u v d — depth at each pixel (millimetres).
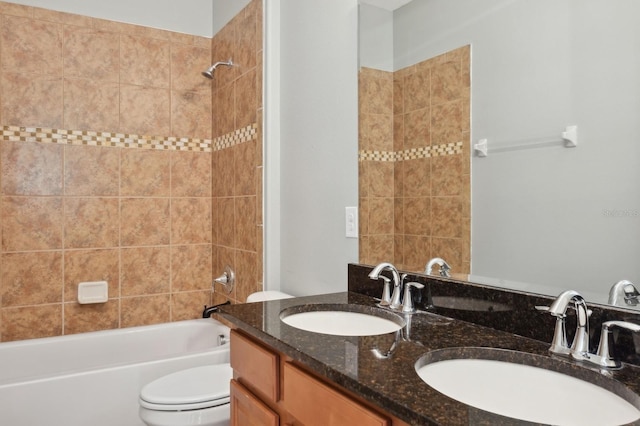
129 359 2600
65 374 1995
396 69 1667
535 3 1211
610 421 828
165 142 2996
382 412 865
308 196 2178
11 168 2598
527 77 1234
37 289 2668
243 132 2662
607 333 954
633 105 1016
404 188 1636
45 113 2668
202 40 3111
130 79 2887
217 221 3043
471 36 1391
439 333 1197
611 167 1054
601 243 1073
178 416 1620
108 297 2844
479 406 940
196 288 3113
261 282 2455
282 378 1204
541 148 1200
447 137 1475
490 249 1334
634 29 1012
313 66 2135
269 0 2395
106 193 2832
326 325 1518
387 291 1549
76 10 2734
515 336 1170
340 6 1962
